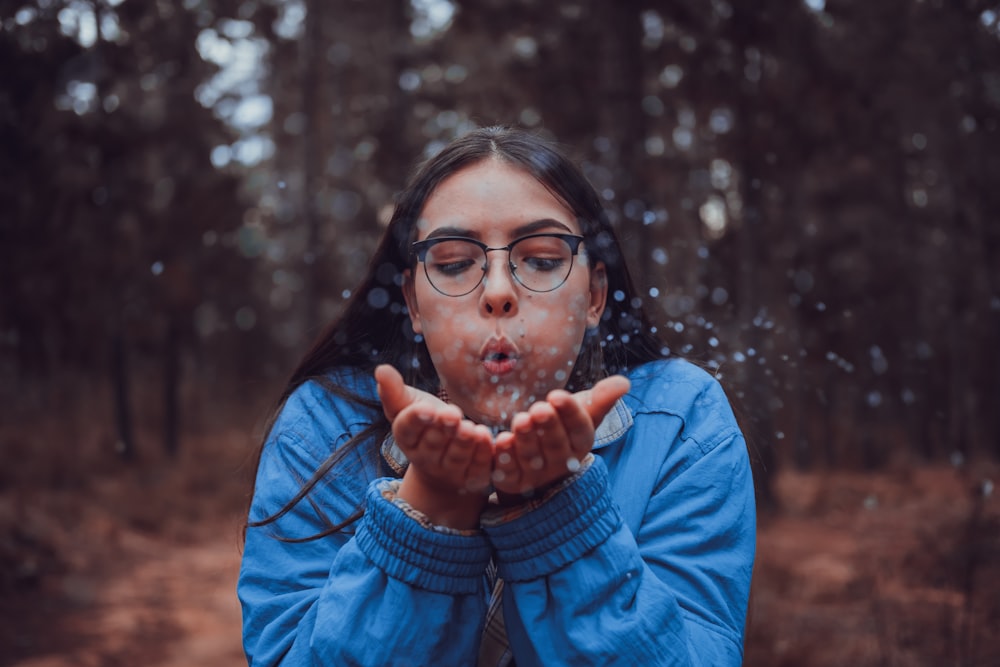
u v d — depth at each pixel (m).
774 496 8.96
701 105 8.62
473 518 0.90
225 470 10.47
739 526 1.01
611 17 7.73
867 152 11.66
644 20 9.08
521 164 0.96
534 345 0.92
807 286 10.55
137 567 6.60
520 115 9.98
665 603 0.88
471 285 0.93
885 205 12.90
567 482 0.88
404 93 11.50
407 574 0.87
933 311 15.23
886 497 9.57
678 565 0.96
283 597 0.97
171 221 10.45
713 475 1.02
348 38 14.34
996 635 3.21
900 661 3.22
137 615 5.30
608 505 0.90
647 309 1.21
